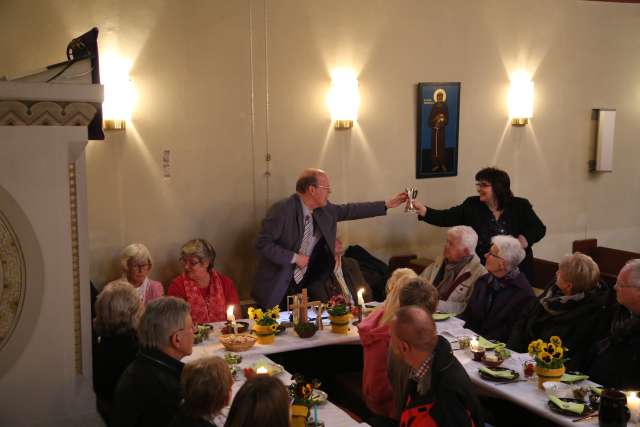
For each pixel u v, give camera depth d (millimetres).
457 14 6262
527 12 6637
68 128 2729
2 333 2693
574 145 7121
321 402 3123
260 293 5109
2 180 2633
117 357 3172
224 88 5281
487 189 5531
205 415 2240
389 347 3246
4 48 4488
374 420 3355
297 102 5598
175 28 5043
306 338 3975
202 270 4738
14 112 2654
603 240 7469
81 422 2842
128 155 4973
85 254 2895
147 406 2590
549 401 3057
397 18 5961
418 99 6133
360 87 5867
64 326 2795
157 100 5035
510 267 4262
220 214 5375
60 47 4660
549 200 7051
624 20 7242
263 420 2041
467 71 6383
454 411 2492
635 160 7547
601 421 2740
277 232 5020
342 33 5723
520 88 6617
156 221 5125
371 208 5461
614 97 7301
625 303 3393
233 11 5250
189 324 2713
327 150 5785
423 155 6230
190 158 5207
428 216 5676
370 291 5395
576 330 3797
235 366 3520
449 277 4676
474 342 3682
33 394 2764
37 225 2699
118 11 4832
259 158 5488
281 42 5473
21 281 2703
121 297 3201
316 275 5188
